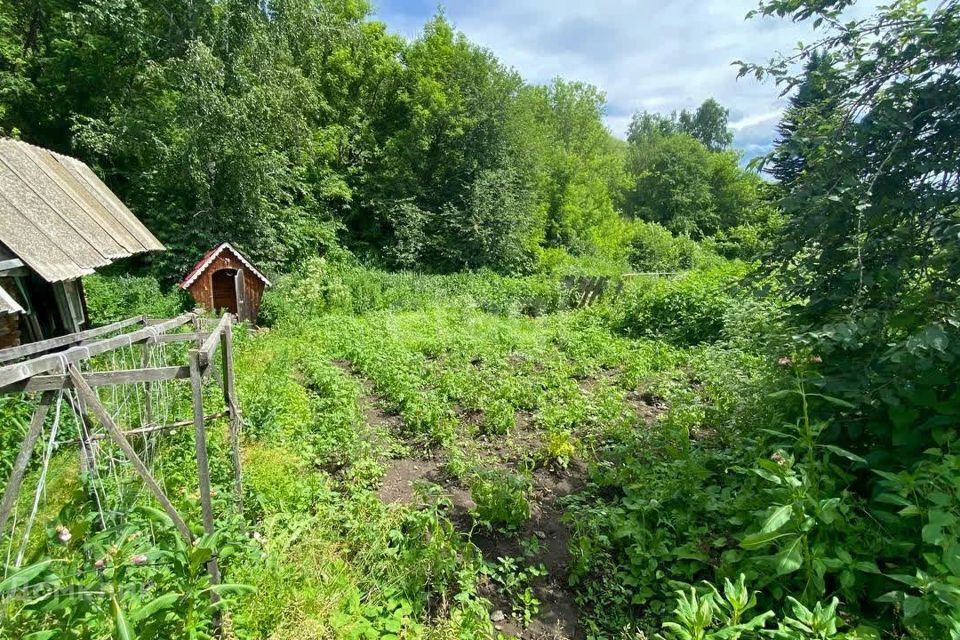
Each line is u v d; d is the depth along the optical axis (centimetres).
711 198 4569
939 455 261
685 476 437
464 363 931
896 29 319
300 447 555
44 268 417
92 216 604
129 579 239
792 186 387
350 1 2142
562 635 334
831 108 360
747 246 3475
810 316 380
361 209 2264
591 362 941
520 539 435
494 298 1698
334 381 791
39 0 1434
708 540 373
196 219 1462
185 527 282
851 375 324
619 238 3347
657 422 616
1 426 477
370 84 2289
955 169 302
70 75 1495
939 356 280
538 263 2439
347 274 1742
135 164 1555
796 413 392
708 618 208
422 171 2358
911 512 241
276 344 1023
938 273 309
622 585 367
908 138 316
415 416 676
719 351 813
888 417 321
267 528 373
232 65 1385
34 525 371
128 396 528
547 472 551
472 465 539
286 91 1466
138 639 199
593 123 3688
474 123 2312
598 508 451
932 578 215
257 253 1545
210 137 1360
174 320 447
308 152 1789
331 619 293
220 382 396
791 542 256
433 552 365
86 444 371
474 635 310
